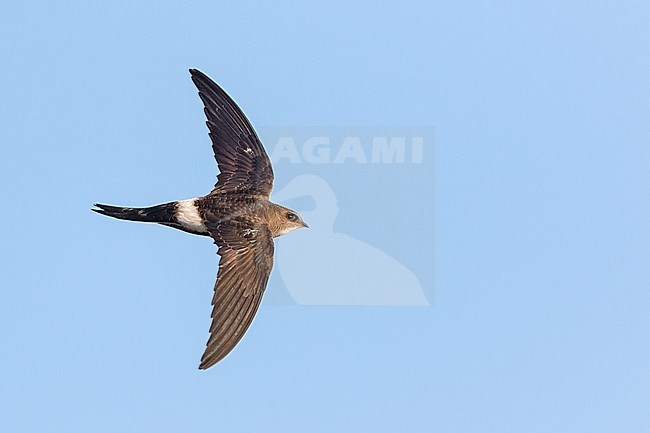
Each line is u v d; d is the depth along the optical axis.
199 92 14.82
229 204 14.03
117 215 14.27
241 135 14.81
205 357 12.34
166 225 14.12
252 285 13.10
